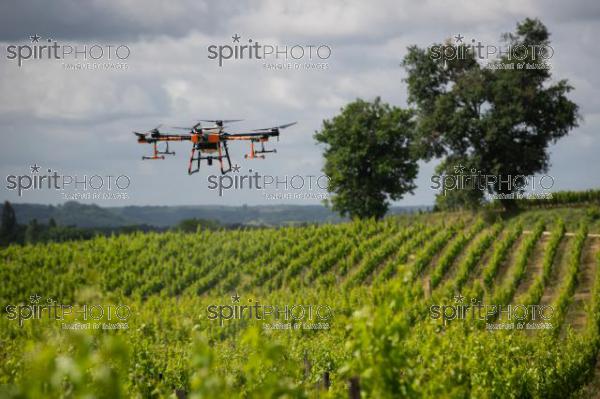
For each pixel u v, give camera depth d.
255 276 112.00
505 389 33.03
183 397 25.64
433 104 134.75
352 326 14.77
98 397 10.22
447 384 23.34
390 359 14.45
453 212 134.00
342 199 155.50
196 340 11.63
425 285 94.44
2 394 9.48
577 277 89.06
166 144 71.94
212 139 69.38
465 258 104.19
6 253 131.50
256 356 12.73
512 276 92.75
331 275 106.56
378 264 111.38
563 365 45.62
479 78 127.44
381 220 134.12
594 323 67.88
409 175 155.00
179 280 114.88
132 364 33.94
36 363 9.40
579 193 128.75
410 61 135.50
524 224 119.12
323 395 20.97
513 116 124.25
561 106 128.00
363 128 152.25
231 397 15.73
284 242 125.44
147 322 76.69
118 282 116.31
